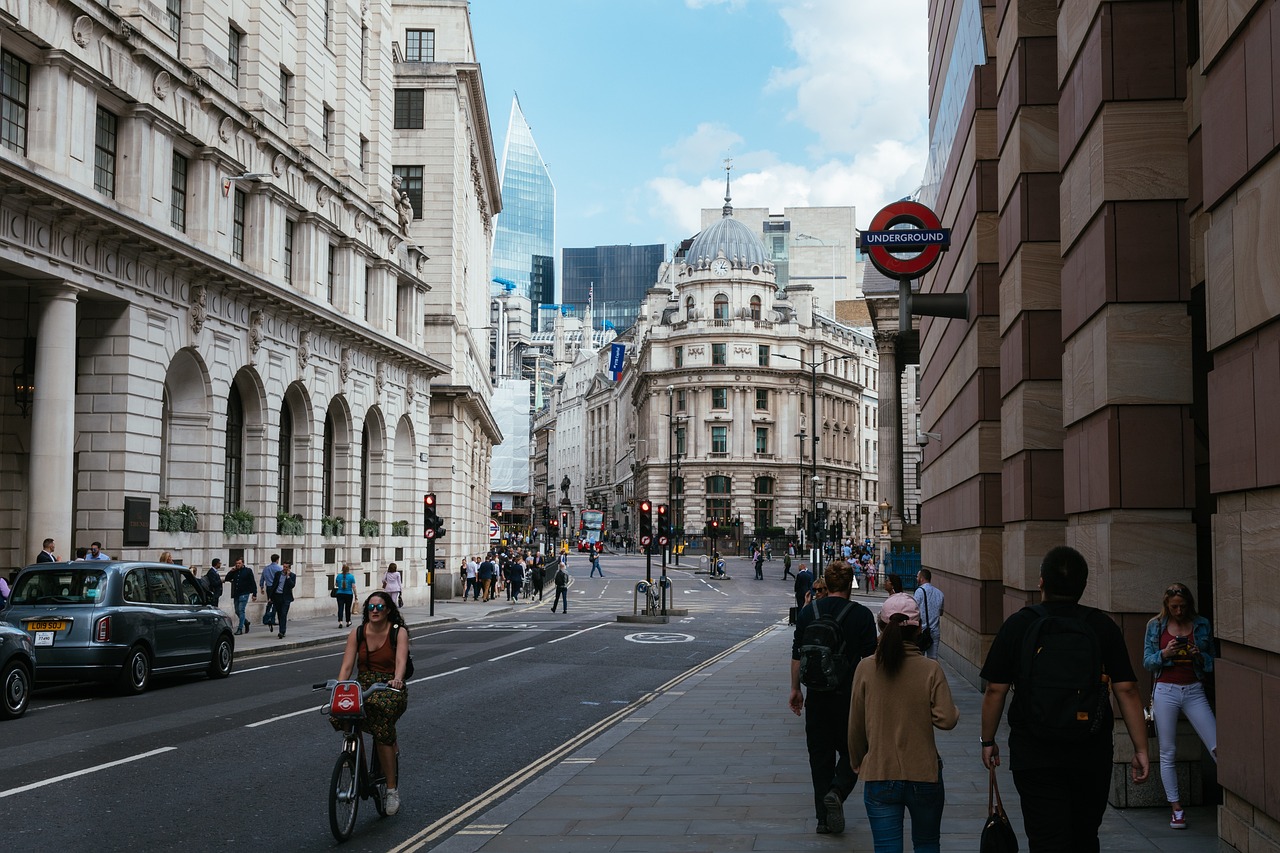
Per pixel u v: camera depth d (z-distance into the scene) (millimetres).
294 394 37500
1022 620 6363
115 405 26875
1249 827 7004
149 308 27797
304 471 37844
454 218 56469
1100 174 10289
